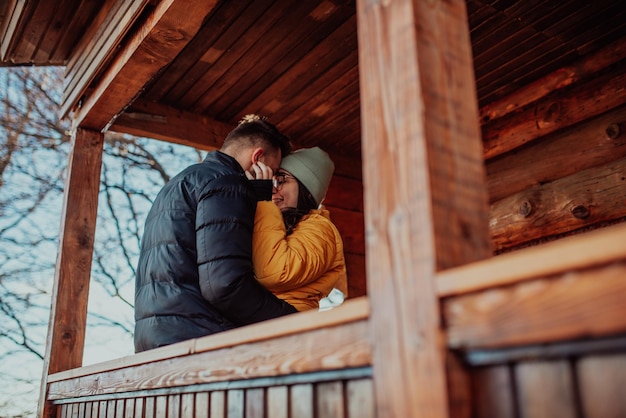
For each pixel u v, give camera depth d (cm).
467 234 106
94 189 361
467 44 121
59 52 384
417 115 108
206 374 166
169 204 215
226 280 195
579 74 349
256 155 250
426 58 113
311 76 366
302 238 225
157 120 386
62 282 338
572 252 82
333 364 121
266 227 220
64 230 347
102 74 334
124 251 819
